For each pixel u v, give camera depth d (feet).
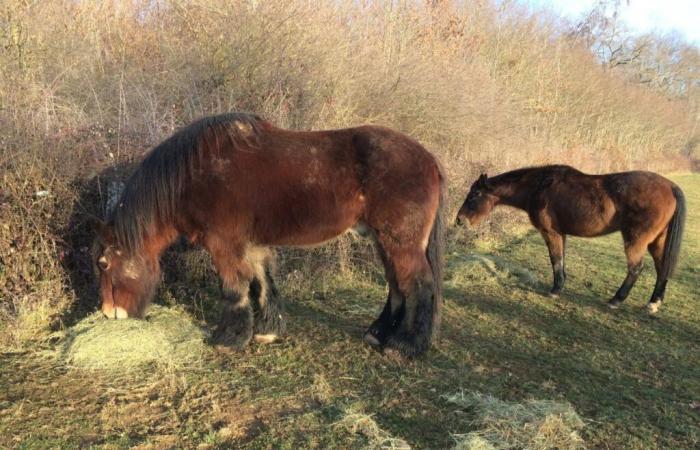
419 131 29.58
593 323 15.60
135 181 11.73
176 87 22.49
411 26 35.12
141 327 12.12
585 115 67.56
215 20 26.20
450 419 9.54
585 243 28.94
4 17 21.25
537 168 19.61
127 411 9.50
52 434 8.63
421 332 11.76
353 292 17.20
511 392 10.77
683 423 9.82
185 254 16.51
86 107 20.48
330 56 25.35
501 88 44.37
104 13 28.84
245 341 12.20
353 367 11.59
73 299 14.03
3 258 13.01
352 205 11.23
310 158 11.10
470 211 21.01
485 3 53.57
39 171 13.44
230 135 11.32
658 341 14.29
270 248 13.42
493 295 17.95
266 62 24.56
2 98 16.57
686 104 142.41
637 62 127.03
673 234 16.57
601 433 9.34
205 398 10.05
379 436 8.77
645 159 86.58
